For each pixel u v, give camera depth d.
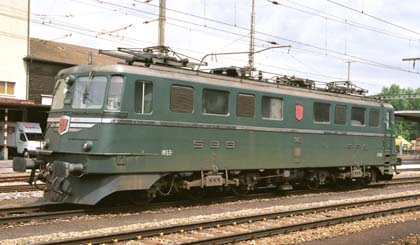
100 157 12.38
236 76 16.12
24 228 10.57
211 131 14.64
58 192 12.73
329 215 13.19
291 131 17.20
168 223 11.40
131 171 12.77
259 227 11.18
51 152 13.06
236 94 15.38
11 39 37.66
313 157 18.14
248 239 9.93
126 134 12.68
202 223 10.70
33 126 38.44
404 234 11.35
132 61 13.74
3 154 36.44
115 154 12.45
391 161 22.44
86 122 12.63
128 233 9.43
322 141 18.50
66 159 13.00
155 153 13.25
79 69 13.35
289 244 9.83
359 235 11.02
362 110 20.61
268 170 17.00
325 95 18.91
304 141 17.73
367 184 21.95
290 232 10.81
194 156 14.19
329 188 20.67
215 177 14.80
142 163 12.97
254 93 15.93
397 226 12.21
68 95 13.23
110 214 12.67
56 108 13.62
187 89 14.05
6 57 37.47
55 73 40.41
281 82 17.95
